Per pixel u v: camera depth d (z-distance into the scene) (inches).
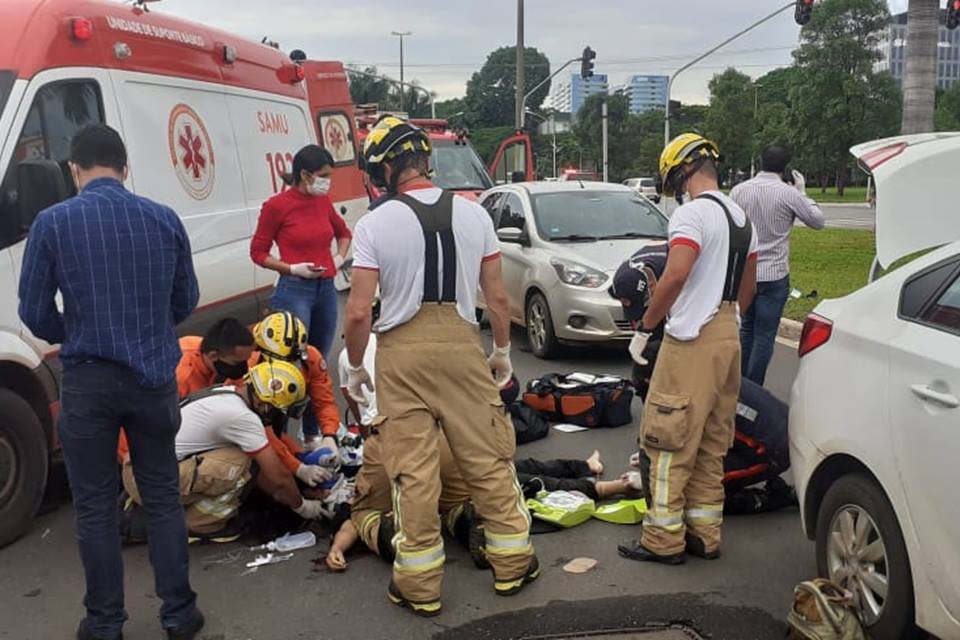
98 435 138.8
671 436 164.2
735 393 170.7
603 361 347.6
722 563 172.4
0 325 182.5
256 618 155.8
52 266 134.7
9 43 193.8
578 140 3036.4
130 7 229.3
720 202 166.4
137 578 171.2
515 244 375.2
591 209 380.5
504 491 159.3
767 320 253.9
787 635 145.5
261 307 279.3
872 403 134.8
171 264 142.6
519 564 159.6
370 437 172.7
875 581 134.6
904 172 147.9
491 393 157.8
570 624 150.8
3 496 183.9
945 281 132.3
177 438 177.3
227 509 183.3
